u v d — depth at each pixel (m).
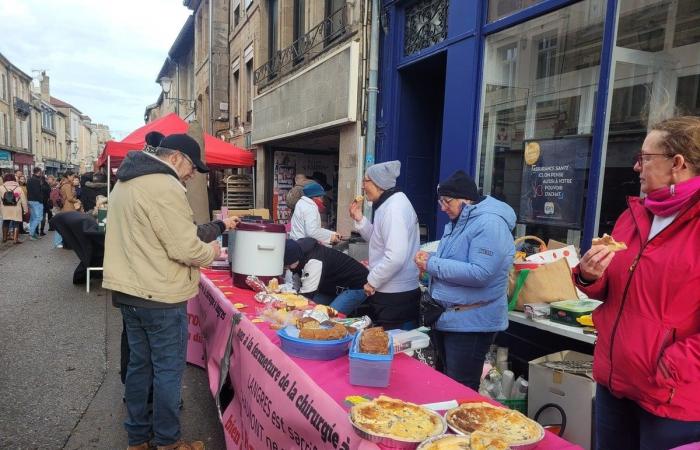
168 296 2.29
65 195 11.45
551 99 3.81
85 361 3.94
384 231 2.80
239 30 12.70
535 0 3.87
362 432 1.29
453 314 2.42
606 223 3.32
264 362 2.12
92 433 2.82
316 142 8.91
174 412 2.41
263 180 10.16
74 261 9.08
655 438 1.46
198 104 18.48
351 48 6.05
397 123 5.72
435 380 1.80
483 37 4.34
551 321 2.69
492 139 4.39
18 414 3.03
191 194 5.57
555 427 2.37
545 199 3.81
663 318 1.41
